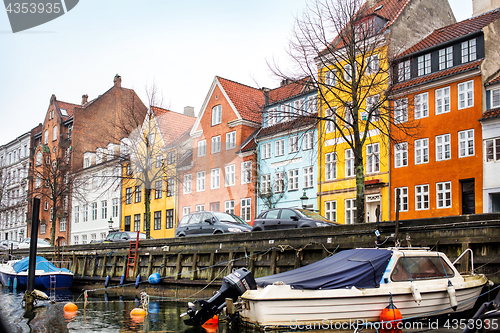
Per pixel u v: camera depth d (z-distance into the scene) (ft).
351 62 68.03
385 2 108.78
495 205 82.94
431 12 110.32
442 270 39.65
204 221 75.82
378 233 45.93
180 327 42.09
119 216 143.74
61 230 169.37
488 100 85.30
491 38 88.38
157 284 73.92
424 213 90.74
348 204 101.55
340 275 37.19
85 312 53.16
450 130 88.84
